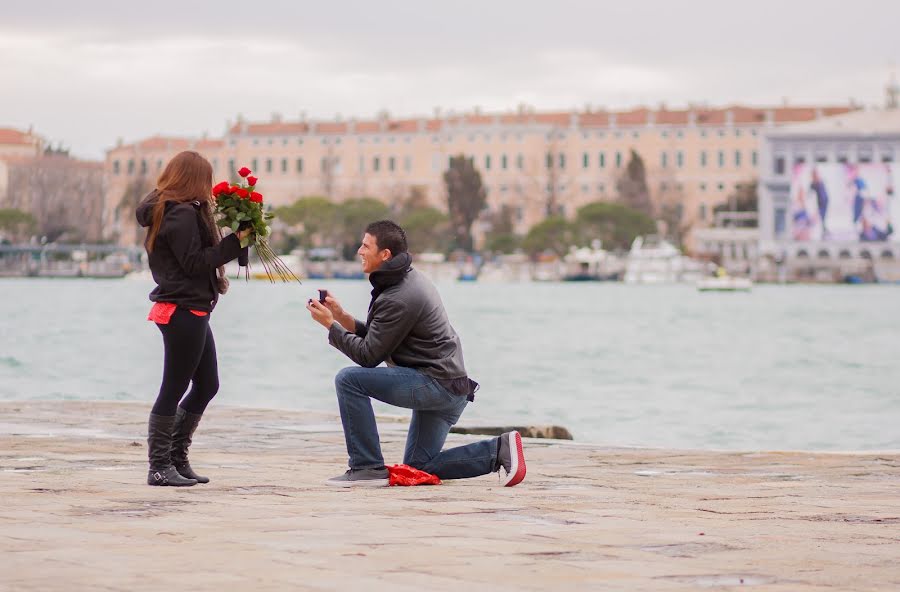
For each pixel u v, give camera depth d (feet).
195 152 35.78
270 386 151.23
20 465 42.22
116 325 289.12
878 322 344.69
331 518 29.86
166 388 36.09
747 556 25.43
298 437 55.47
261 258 36.19
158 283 35.76
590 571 23.36
